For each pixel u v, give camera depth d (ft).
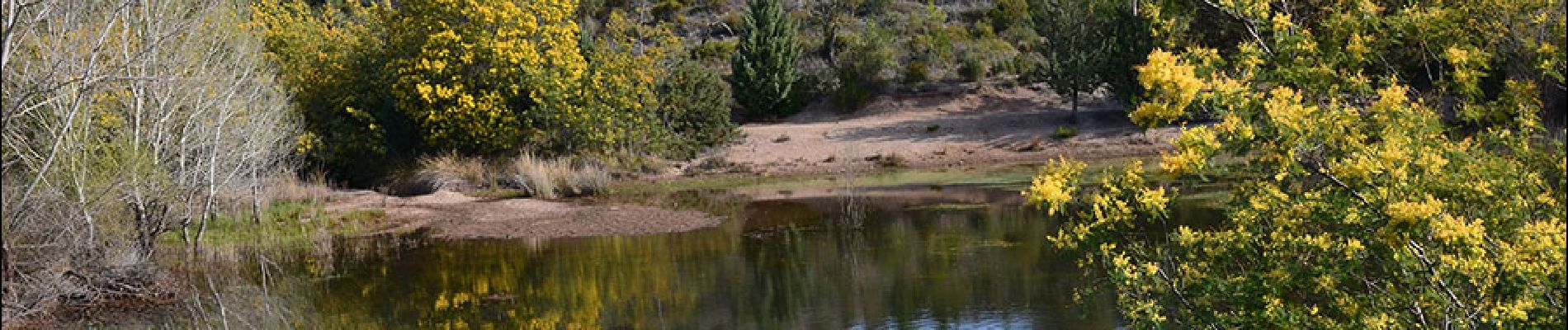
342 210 69.72
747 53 119.85
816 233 53.16
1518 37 17.49
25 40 38.29
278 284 43.83
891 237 50.62
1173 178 17.02
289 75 90.12
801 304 36.45
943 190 71.26
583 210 66.33
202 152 49.29
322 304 39.37
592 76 90.02
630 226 58.29
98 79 36.73
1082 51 100.32
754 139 102.89
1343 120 16.28
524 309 37.47
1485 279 15.57
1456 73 17.89
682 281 41.57
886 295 37.11
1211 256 18.85
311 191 77.66
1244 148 16.28
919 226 53.93
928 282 38.75
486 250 51.93
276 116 62.13
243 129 54.70
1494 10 17.40
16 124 40.50
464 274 45.09
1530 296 15.26
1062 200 18.54
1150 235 43.29
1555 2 16.96
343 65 90.43
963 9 155.63
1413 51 19.34
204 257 50.83
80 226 39.83
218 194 57.00
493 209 68.13
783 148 98.78
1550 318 15.06
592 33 107.04
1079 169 19.39
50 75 35.24
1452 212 16.26
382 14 88.38
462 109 83.82
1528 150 16.79
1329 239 17.28
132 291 40.78
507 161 84.99
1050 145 92.07
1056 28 107.04
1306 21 20.12
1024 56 130.52
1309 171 16.79
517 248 52.11
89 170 40.19
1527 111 17.13
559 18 87.25
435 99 83.61
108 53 41.50
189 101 48.08
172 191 45.29
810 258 45.47
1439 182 16.02
